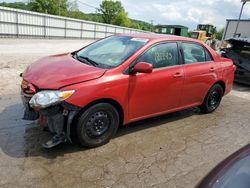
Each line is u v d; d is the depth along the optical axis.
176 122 5.10
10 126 4.24
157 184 3.17
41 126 3.57
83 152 3.69
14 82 6.75
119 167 3.43
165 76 4.40
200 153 3.98
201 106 5.58
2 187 2.87
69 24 30.75
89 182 3.09
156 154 3.83
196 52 5.13
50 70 3.77
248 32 16.89
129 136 4.30
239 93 7.86
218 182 1.71
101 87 3.61
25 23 24.80
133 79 3.97
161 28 34.97
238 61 8.70
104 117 3.81
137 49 4.18
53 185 2.98
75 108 3.42
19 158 3.40
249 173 1.73
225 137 4.62
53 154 3.56
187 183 3.25
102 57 4.29
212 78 5.34
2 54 11.49
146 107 4.30
